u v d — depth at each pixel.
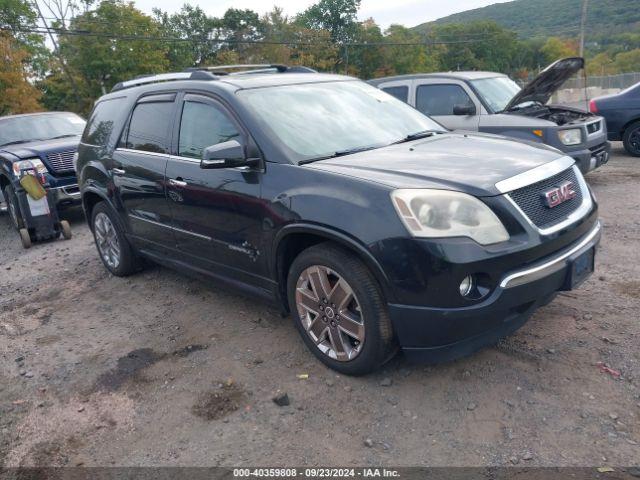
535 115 7.89
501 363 3.47
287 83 4.37
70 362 4.13
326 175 3.33
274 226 3.53
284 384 3.51
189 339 4.27
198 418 3.28
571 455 2.69
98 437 3.22
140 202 4.87
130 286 5.56
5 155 8.48
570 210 3.35
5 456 3.15
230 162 3.61
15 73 25.92
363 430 3.02
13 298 5.68
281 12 53.09
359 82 4.87
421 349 3.11
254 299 4.09
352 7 67.25
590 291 4.38
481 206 2.98
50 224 7.80
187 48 48.38
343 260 3.23
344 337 3.44
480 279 2.96
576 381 3.23
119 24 33.94
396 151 3.73
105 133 5.43
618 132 10.36
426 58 70.31
